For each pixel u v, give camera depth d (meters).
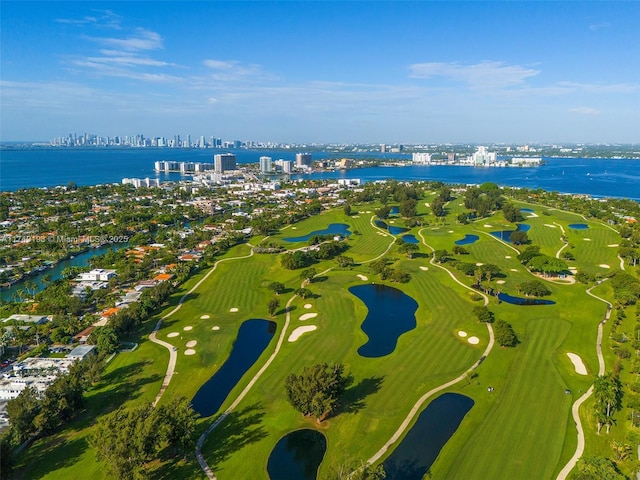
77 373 85.38
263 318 122.06
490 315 114.00
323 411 73.81
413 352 99.62
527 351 98.81
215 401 83.56
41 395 81.00
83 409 81.38
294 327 114.81
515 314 119.06
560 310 122.19
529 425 73.69
